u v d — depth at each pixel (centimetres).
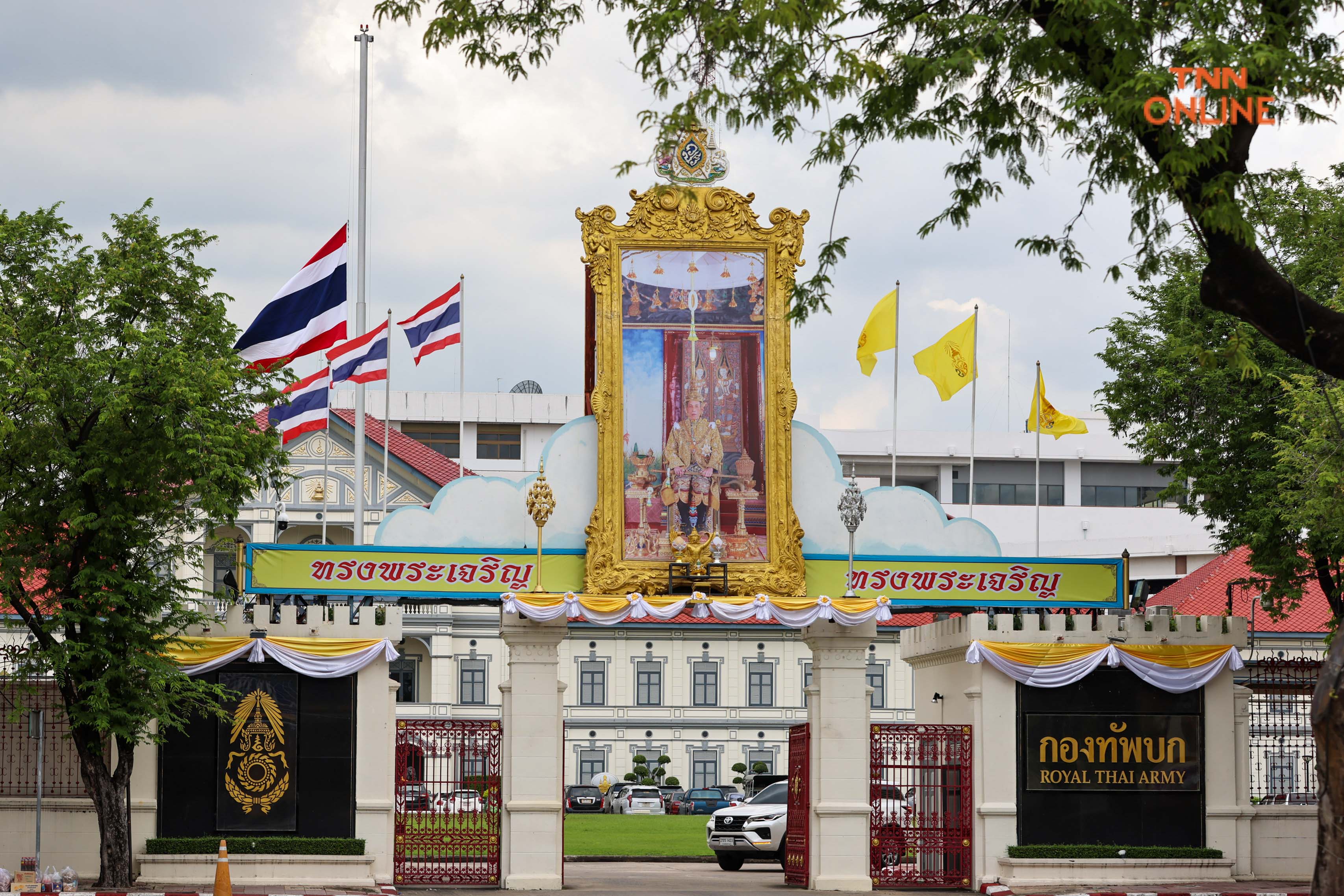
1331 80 1686
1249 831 2688
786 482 2680
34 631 2389
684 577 2625
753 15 1667
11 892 2191
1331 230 2652
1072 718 2680
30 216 2467
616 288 2689
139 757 2511
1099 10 1625
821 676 2678
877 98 1783
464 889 2591
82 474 2375
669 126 1739
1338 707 1609
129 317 2473
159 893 2294
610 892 2581
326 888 2497
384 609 2625
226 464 2420
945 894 2630
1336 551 2656
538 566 2620
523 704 2631
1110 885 2608
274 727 2553
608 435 2656
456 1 1844
